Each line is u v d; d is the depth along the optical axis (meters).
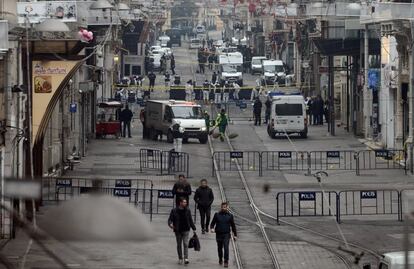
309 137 140.38
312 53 180.00
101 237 16.95
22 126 71.88
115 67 181.00
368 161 109.88
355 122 141.38
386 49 121.12
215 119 151.88
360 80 138.12
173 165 103.06
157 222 71.88
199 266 58.34
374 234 69.75
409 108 108.94
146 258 58.22
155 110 136.75
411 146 102.12
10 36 66.81
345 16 129.25
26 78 73.69
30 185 19.97
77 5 78.56
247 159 113.06
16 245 59.34
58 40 71.56
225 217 58.88
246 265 59.66
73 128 109.38
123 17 145.12
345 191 80.50
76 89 110.25
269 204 84.06
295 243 66.88
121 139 138.25
